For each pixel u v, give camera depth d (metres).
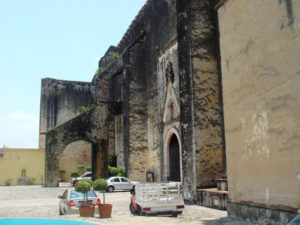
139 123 23.91
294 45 7.43
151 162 22.70
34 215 11.84
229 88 9.90
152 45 23.86
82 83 44.12
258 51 8.65
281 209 7.59
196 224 8.85
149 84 24.02
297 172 7.18
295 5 7.46
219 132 14.77
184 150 15.04
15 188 27.55
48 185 27.17
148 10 24.95
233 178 9.56
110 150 30.03
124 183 22.28
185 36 15.52
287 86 7.58
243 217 9.00
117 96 30.86
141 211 11.19
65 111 42.50
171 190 10.88
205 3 15.74
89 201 11.08
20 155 33.81
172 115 20.11
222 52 10.36
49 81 42.91
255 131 8.63
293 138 7.34
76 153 39.84
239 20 9.53
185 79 15.32
